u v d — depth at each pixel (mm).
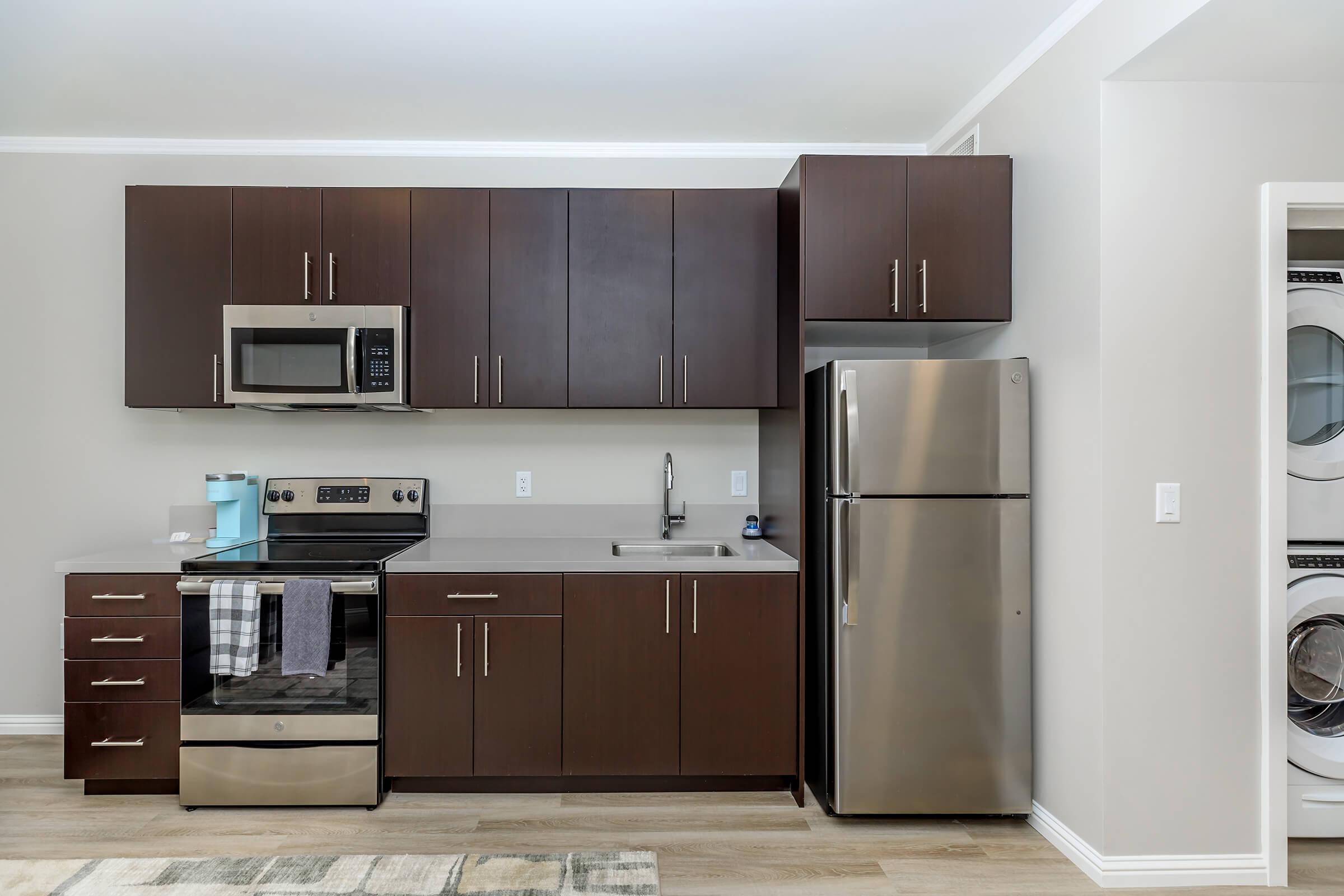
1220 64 2141
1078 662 2338
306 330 2973
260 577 2695
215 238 3002
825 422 2662
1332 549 2430
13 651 3314
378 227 3018
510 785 2799
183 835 2477
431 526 3391
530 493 3408
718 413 3432
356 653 2686
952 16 2434
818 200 2730
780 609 2760
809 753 2873
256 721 2658
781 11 2406
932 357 3455
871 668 2564
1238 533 2250
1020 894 2189
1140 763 2229
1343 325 2441
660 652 2748
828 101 3043
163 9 2369
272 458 3371
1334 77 2221
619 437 3422
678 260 3061
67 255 3320
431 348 3029
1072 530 2369
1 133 3273
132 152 3332
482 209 3033
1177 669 2236
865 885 2234
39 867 2271
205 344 3002
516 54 2660
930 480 2562
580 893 2164
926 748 2570
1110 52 2195
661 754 2748
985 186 2746
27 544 3320
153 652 2705
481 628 2727
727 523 3426
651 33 2529
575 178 3416
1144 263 2242
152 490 3354
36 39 2533
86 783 2754
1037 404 2580
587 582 2738
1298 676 2385
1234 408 2250
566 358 3051
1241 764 2242
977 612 2572
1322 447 2453
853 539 2551
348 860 2322
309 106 3053
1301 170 2262
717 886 2219
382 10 2381
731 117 3180
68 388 3330
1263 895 2178
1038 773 2572
